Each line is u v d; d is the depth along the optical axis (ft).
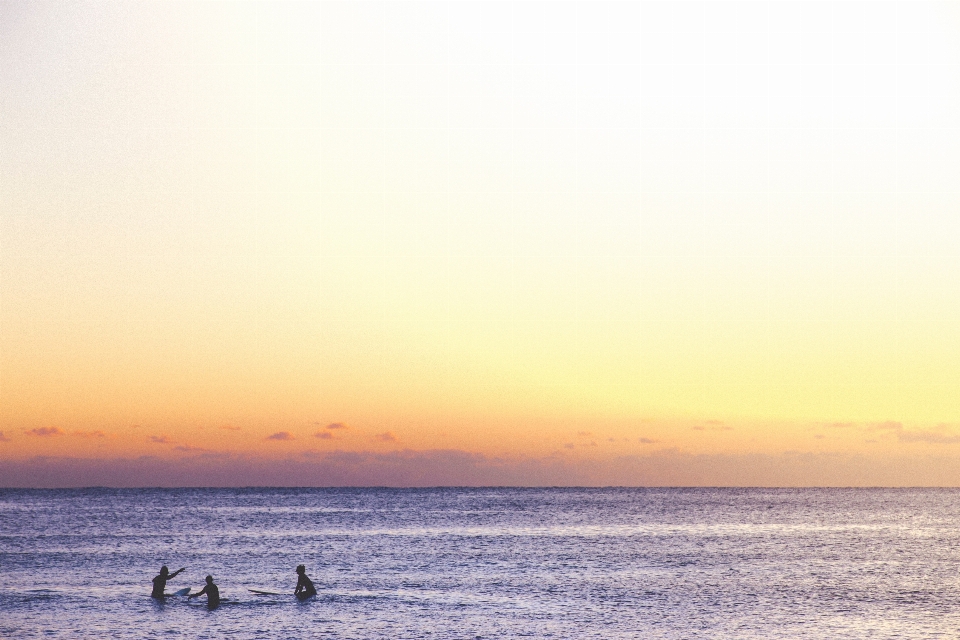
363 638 133.69
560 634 137.08
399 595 173.06
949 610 158.30
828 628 142.41
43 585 183.52
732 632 139.03
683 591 180.04
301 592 169.58
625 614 153.69
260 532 347.97
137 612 152.15
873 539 317.22
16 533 338.13
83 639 131.13
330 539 312.71
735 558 246.06
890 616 152.46
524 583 191.42
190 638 132.46
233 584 187.73
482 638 134.21
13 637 131.85
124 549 266.98
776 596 173.88
